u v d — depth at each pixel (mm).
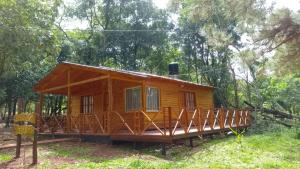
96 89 16172
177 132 10891
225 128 14555
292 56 10836
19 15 15422
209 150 10102
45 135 14945
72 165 7672
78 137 12898
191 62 31125
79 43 27781
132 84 14008
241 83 29453
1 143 12133
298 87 23625
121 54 30109
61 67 14109
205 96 18766
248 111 17938
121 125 12406
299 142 12094
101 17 31406
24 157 8531
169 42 31391
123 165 7418
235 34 18453
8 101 24750
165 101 14820
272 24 9930
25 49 16172
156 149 10609
